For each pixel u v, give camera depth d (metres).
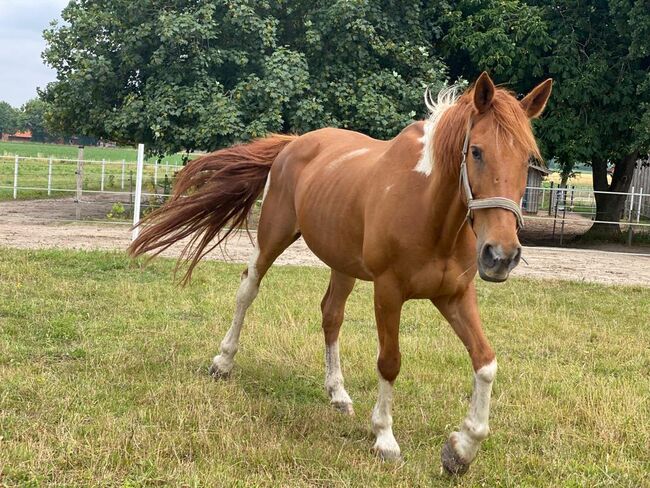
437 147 3.34
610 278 10.26
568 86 13.49
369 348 5.63
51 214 15.49
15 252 8.98
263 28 13.74
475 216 3.04
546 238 17.11
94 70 14.30
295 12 14.90
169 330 5.89
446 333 6.37
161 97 13.58
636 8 12.73
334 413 4.32
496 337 6.36
